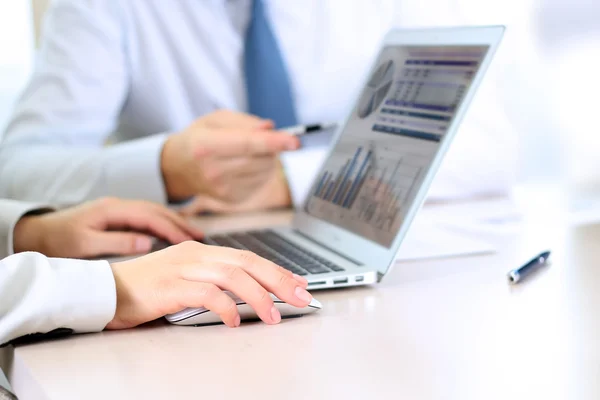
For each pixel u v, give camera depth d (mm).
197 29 1899
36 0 2646
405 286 789
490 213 1213
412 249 954
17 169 1536
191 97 1934
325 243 977
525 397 469
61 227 1027
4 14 2666
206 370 550
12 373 641
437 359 547
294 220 1125
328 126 1188
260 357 574
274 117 1824
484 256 917
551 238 1004
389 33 1104
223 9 1900
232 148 1257
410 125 917
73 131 1740
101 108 1800
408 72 991
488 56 847
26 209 1061
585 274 799
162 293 676
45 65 1780
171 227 1080
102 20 1807
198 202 1386
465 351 562
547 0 1828
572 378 498
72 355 612
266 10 1887
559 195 1325
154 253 740
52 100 1739
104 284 677
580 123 1670
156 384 526
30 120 1718
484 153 1486
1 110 2684
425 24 1970
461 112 832
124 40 1855
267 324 670
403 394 481
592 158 1547
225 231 1175
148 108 1924
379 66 1083
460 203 1365
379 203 893
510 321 639
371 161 967
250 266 694
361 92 1106
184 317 675
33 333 657
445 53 929
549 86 1736
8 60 2693
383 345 587
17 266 673
